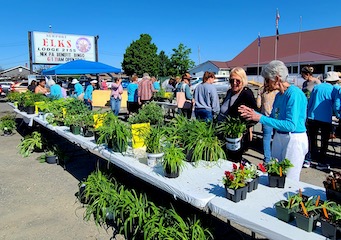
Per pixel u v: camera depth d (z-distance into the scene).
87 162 5.39
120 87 9.58
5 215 3.46
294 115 2.34
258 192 2.01
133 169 2.65
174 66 40.59
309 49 34.91
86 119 4.02
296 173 2.54
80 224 3.22
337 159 5.74
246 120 2.78
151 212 2.84
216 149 2.66
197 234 2.38
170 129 2.93
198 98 4.78
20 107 7.22
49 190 4.16
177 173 2.35
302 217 1.54
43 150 6.29
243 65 36.56
